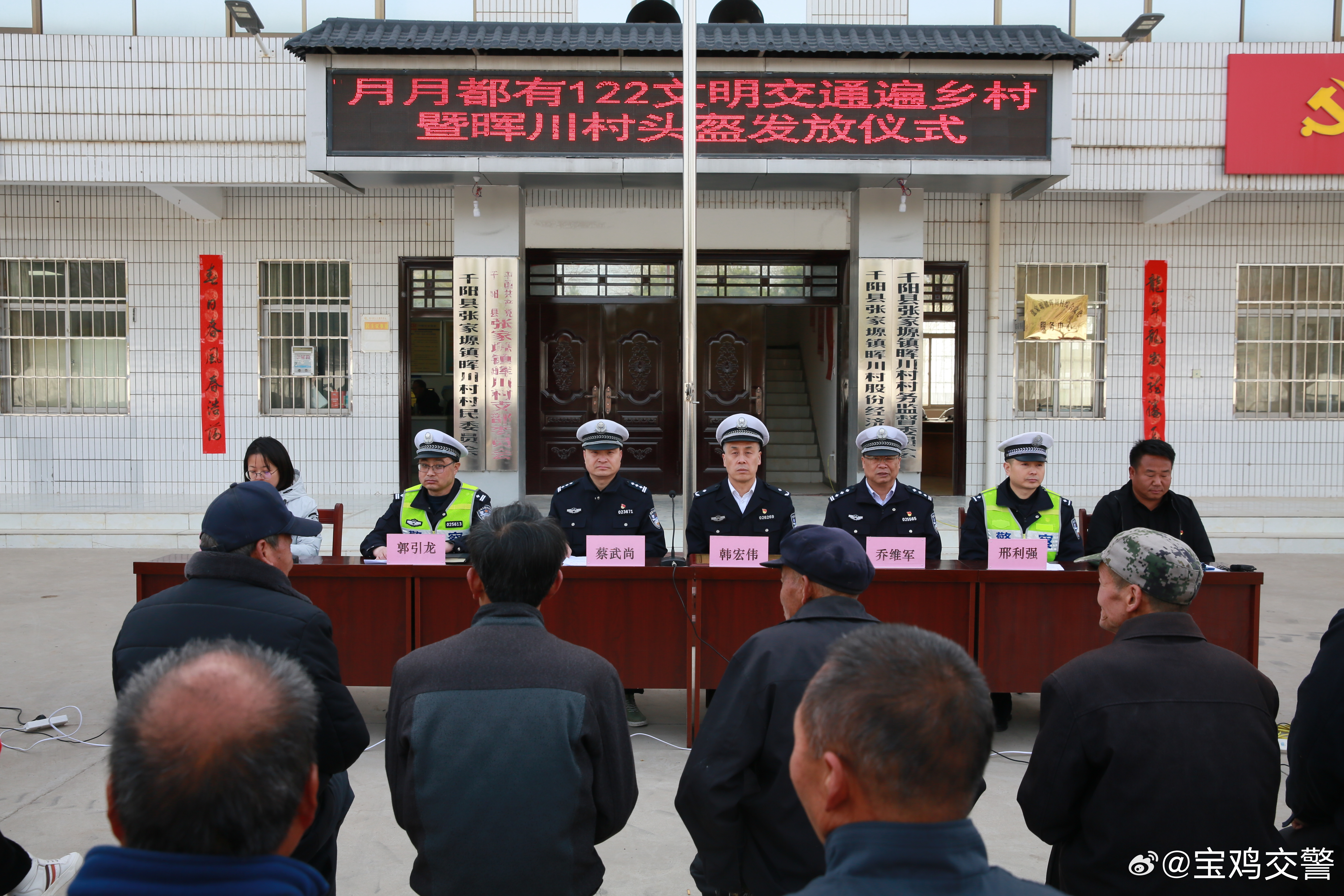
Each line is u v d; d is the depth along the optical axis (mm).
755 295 8859
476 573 1882
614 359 9039
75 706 3992
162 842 991
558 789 1640
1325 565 7082
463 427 7480
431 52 6406
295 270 8531
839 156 6516
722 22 8039
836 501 4074
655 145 6504
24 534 7375
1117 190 7664
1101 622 1915
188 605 1896
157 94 7477
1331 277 8656
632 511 4055
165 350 8484
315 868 1964
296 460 8586
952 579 3498
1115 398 8641
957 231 8516
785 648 1820
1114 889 1648
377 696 4223
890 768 1021
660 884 2637
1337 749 1754
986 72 6500
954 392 8672
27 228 8406
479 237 7352
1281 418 8703
